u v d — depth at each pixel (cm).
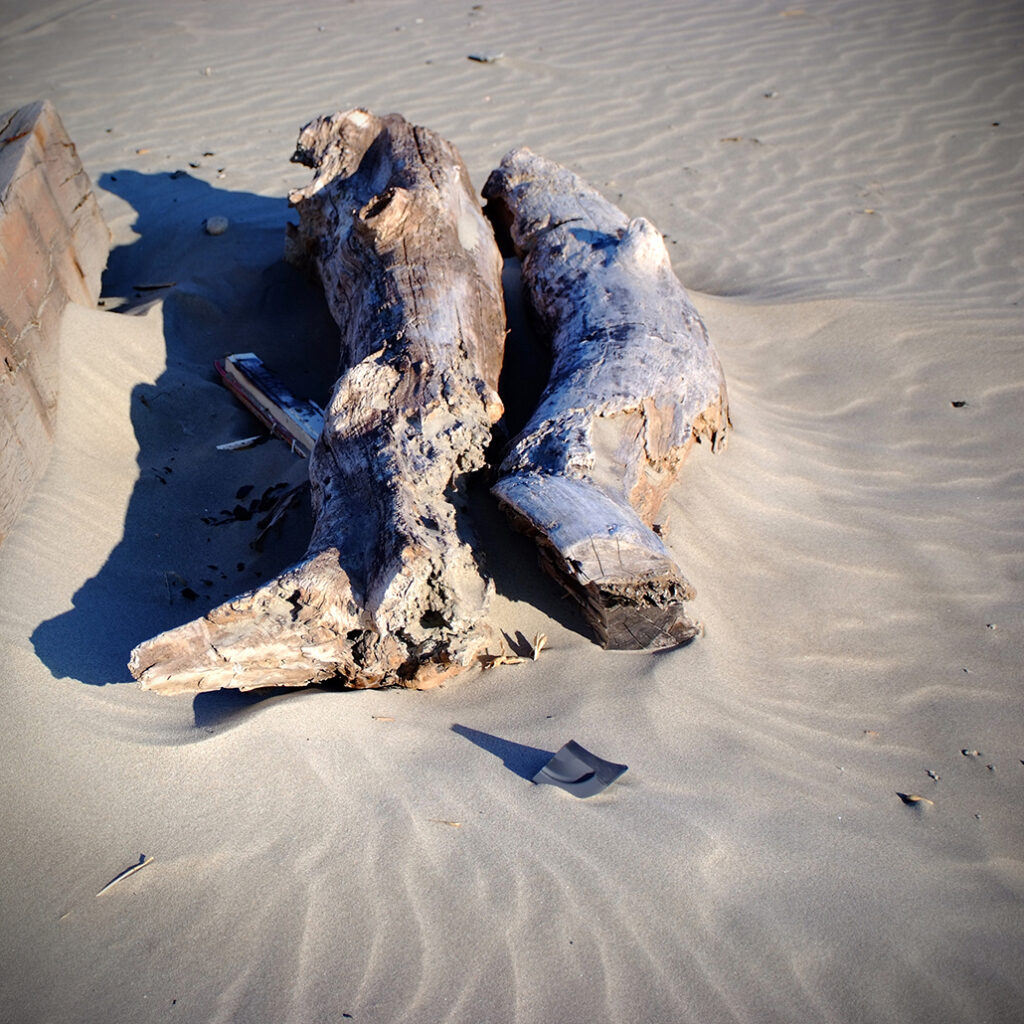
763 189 718
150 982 236
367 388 346
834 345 530
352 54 926
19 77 870
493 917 244
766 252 641
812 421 473
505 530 360
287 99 837
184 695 308
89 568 352
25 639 312
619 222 503
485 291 439
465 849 259
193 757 281
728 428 433
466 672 323
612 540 295
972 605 363
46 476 387
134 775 278
